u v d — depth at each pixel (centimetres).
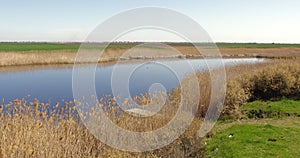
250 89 887
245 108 760
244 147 447
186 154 459
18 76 1669
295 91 877
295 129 536
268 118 675
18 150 354
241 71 1061
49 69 2034
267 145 450
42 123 409
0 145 357
